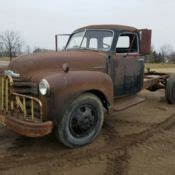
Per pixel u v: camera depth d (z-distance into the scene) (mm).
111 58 5910
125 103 6305
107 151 4996
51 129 4582
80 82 4812
